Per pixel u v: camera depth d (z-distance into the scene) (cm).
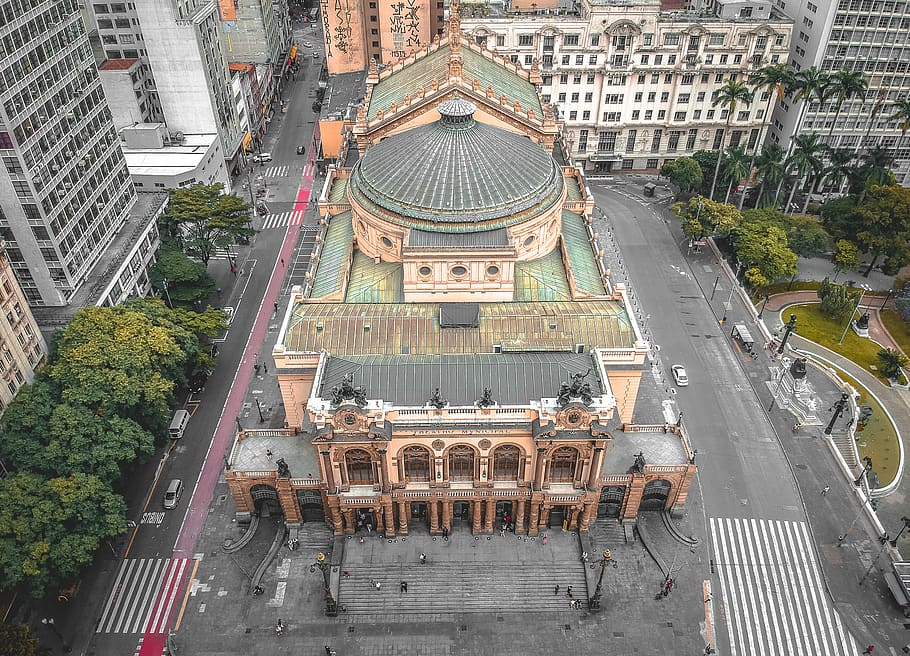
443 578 9156
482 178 10181
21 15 9938
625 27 16625
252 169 19475
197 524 10012
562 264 11131
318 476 9256
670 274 15175
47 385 9600
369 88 14800
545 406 8394
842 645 8625
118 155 12988
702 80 17425
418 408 8475
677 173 16888
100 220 12356
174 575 9375
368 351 9512
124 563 9506
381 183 10469
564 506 9350
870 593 9162
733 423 11575
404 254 9694
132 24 16088
